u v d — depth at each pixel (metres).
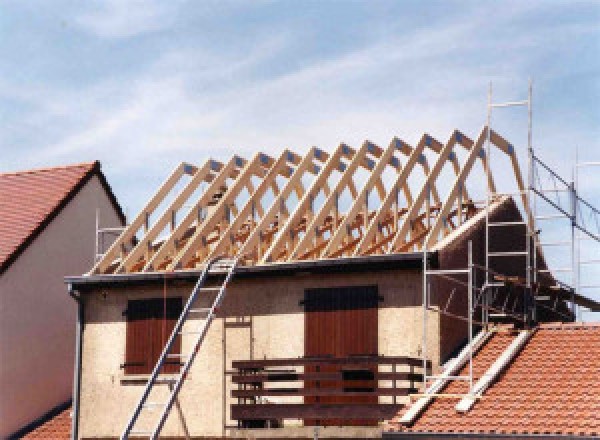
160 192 37.41
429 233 32.09
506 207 35.94
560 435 26.72
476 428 27.83
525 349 30.86
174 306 34.84
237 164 37.84
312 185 34.72
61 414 38.78
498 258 34.91
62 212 41.03
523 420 27.62
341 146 35.78
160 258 35.47
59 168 42.94
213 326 34.09
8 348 38.53
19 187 42.62
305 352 32.66
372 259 31.48
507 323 32.94
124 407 35.16
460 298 32.47
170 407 29.84
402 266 31.44
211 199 37.16
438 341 31.06
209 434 33.59
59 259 40.72
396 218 34.12
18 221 40.53
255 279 33.66
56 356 40.19
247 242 33.72
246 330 33.59
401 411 29.33
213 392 33.75
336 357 31.42
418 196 33.50
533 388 28.84
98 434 35.38
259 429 31.19
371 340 31.86
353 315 32.22
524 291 32.56
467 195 36.09
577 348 30.17
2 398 38.19
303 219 36.06
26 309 39.28
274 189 37.47
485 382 29.33
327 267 32.25
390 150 35.25
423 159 35.62
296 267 32.50
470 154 34.59
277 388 32.94
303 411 30.86
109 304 35.94
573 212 34.94
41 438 37.28
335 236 33.00
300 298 33.00
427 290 31.02
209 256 34.00
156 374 30.34
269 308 33.41
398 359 30.27
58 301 40.53
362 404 30.33
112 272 36.81
